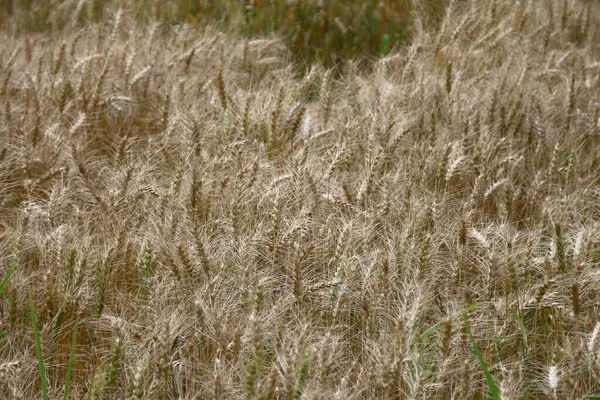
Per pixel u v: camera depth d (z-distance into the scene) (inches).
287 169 414.6
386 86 508.1
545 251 376.8
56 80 514.6
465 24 590.9
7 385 269.0
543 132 463.8
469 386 288.2
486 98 494.0
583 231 351.3
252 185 385.4
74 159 404.8
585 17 644.7
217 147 439.5
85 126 473.4
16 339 320.8
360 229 358.0
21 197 430.3
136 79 510.9
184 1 703.7
